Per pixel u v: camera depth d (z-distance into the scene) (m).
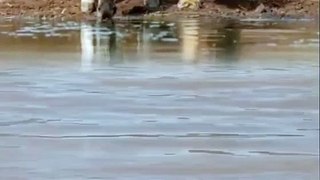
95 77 18.77
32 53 22.84
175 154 11.58
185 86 17.67
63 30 29.75
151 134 12.90
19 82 17.89
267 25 33.47
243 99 16.12
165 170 10.82
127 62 21.48
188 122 13.84
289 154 11.62
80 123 13.66
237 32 30.36
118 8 36.75
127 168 10.86
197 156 11.50
